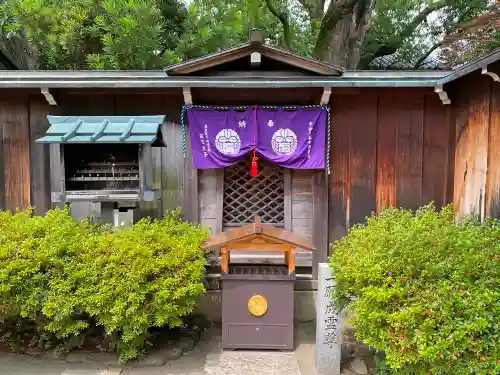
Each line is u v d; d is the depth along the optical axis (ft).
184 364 13.06
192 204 17.35
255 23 44.75
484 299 8.96
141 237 13.47
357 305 10.71
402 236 11.48
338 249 13.44
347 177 17.29
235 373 12.41
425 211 15.39
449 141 16.88
